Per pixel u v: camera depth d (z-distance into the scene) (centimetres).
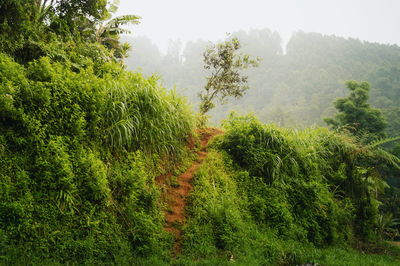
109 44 1420
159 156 706
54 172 465
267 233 652
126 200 534
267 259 576
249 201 715
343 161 956
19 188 438
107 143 596
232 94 1432
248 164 809
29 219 416
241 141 841
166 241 538
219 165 789
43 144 476
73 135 525
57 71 578
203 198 651
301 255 621
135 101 658
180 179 720
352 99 3200
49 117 512
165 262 483
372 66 12938
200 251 537
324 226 763
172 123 762
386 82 9994
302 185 788
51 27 1049
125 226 512
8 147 466
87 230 461
